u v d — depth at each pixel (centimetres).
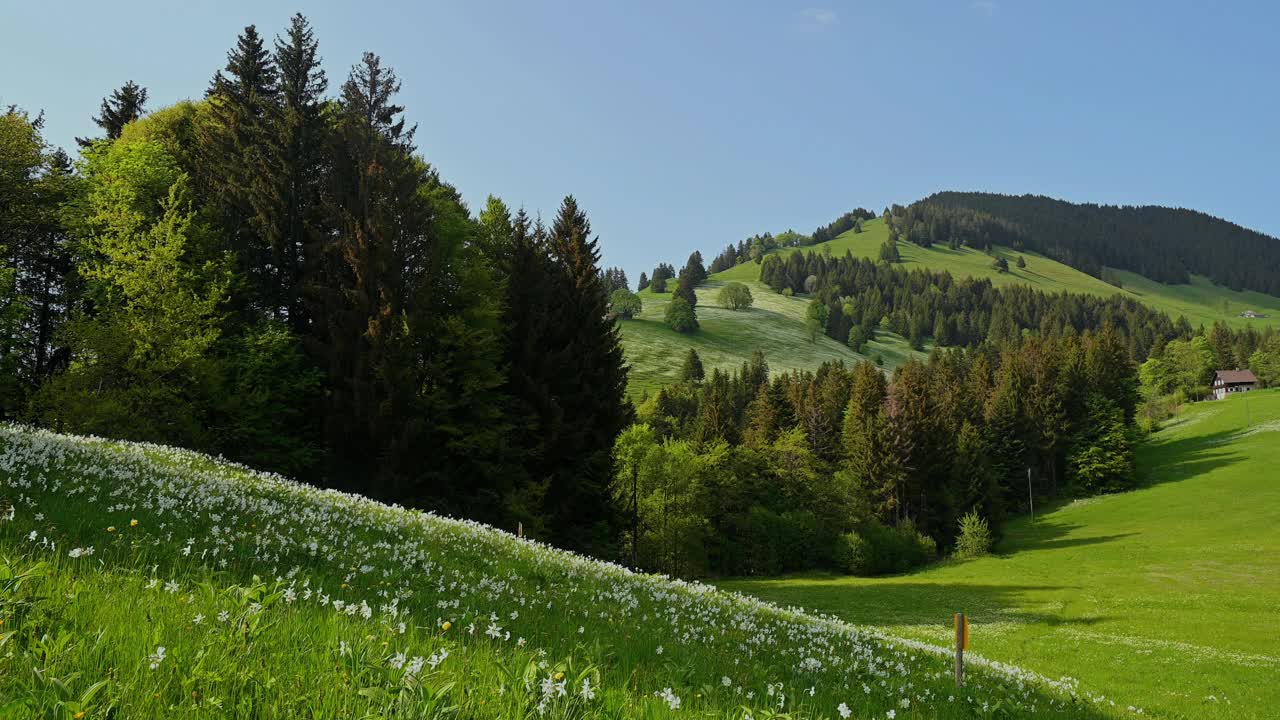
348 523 1424
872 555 8188
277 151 3931
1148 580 6003
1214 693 2689
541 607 1110
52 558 638
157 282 3291
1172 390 18638
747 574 8181
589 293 4566
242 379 3372
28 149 3922
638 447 7369
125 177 3597
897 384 12044
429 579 1091
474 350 3794
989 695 1299
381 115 4431
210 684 380
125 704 344
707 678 826
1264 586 5584
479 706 412
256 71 4472
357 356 3519
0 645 367
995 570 7325
